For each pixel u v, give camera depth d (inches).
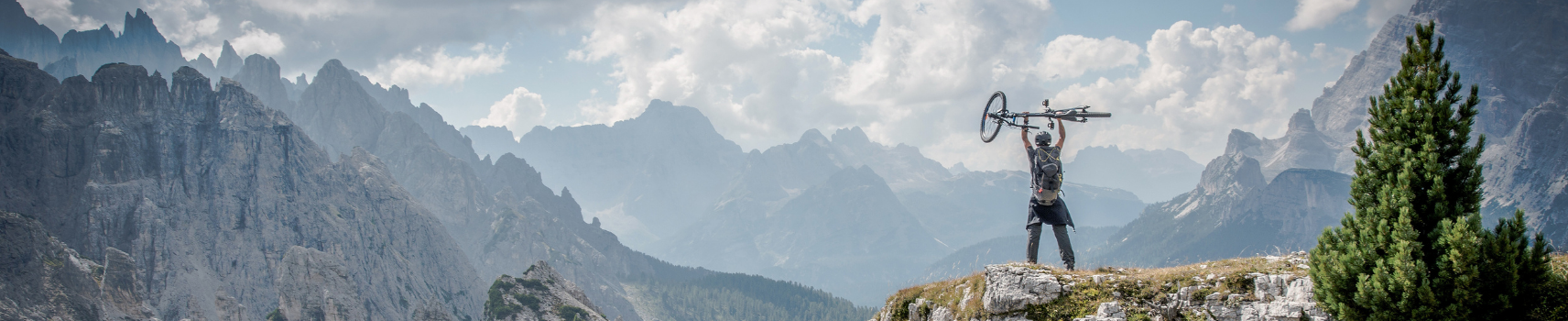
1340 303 578.6
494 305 6250.0
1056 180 761.6
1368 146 601.3
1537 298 519.2
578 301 6904.5
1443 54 561.3
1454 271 516.7
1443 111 547.2
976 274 839.1
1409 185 546.9
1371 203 585.0
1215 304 665.6
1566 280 517.0
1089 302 705.6
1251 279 670.5
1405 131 572.4
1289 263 693.9
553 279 6948.8
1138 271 751.7
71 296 7741.1
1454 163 554.9
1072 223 784.9
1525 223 525.0
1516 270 506.6
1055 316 709.9
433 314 7263.8
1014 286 748.0
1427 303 519.8
